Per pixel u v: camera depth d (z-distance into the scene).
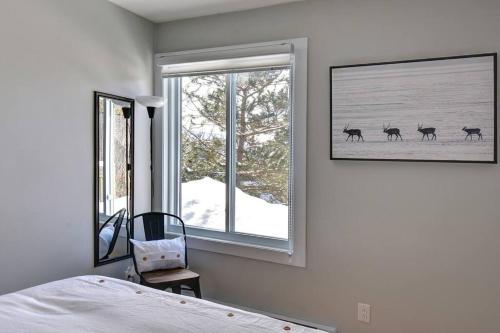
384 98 2.22
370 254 2.32
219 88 2.80
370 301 2.33
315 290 2.47
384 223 2.28
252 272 2.67
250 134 2.71
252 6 2.58
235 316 1.48
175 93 2.97
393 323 2.27
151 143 2.96
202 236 2.90
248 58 2.59
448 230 2.13
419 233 2.20
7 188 1.97
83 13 2.38
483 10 2.02
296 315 2.53
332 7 2.37
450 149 2.08
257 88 2.67
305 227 2.48
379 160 2.25
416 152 2.16
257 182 2.70
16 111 2.01
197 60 2.77
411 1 2.17
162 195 2.98
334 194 2.40
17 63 2.01
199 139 2.90
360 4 2.30
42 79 2.14
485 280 2.06
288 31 2.50
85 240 2.42
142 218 2.90
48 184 2.18
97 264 2.50
